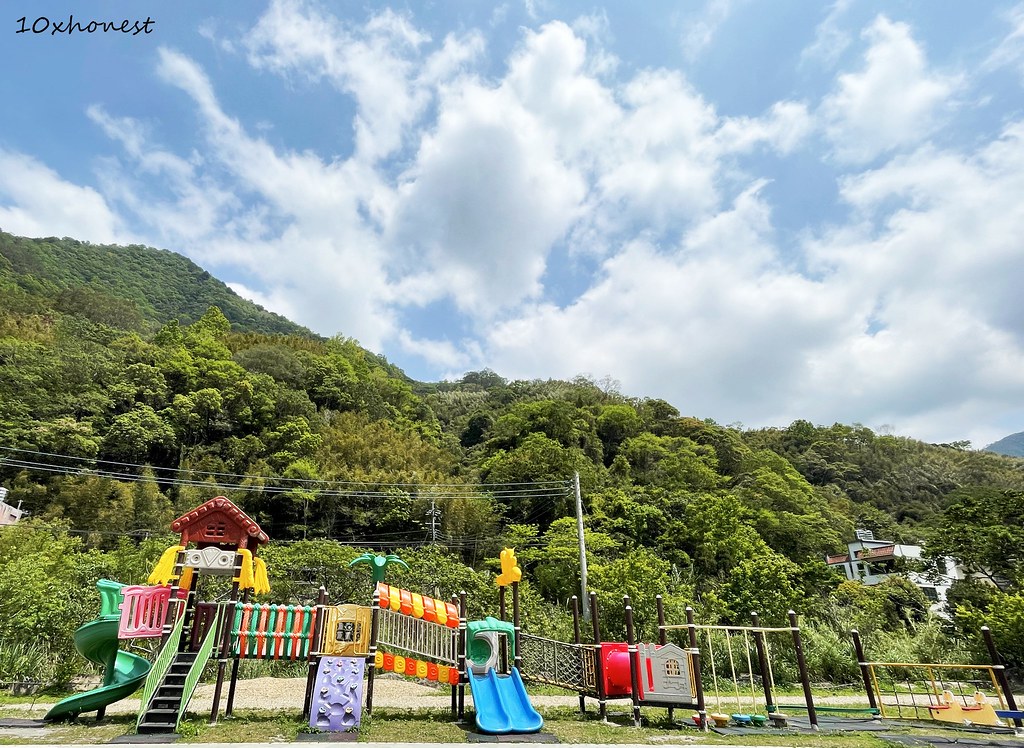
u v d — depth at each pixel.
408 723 9.09
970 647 20.55
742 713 11.55
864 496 67.69
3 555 18.80
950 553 27.50
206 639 8.58
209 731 7.91
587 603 22.69
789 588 22.73
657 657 10.03
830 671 18.80
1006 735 10.10
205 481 39.16
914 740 9.08
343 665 9.02
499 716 8.94
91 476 34.25
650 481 51.62
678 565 34.91
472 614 22.31
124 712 9.83
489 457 53.78
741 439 72.81
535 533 36.47
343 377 62.69
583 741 8.09
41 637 13.66
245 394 48.50
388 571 23.50
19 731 7.87
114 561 19.47
